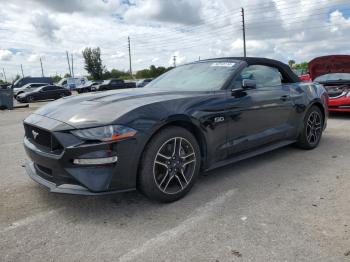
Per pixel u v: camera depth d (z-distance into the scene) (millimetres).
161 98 3316
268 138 4379
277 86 4621
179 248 2492
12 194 3557
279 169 4312
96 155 2801
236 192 3549
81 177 2828
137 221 2930
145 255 2410
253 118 4078
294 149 5340
